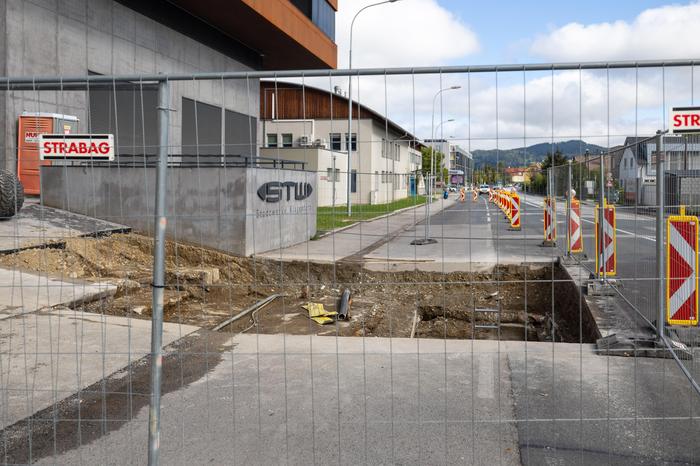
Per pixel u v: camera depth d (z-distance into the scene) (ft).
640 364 17.58
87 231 34.50
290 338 21.15
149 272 31.53
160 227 10.07
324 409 14.34
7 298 23.72
